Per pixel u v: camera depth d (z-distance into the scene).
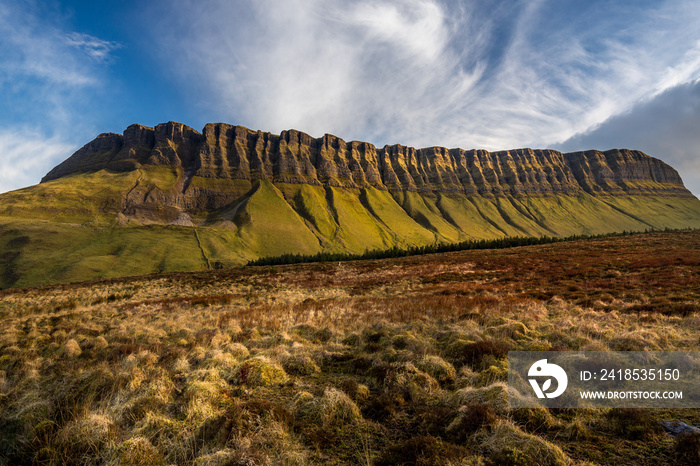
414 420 5.73
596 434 5.00
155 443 5.10
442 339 10.95
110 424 5.39
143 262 165.88
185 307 25.00
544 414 5.34
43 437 5.25
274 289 37.84
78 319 20.30
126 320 19.59
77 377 7.91
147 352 10.20
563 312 14.88
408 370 7.62
